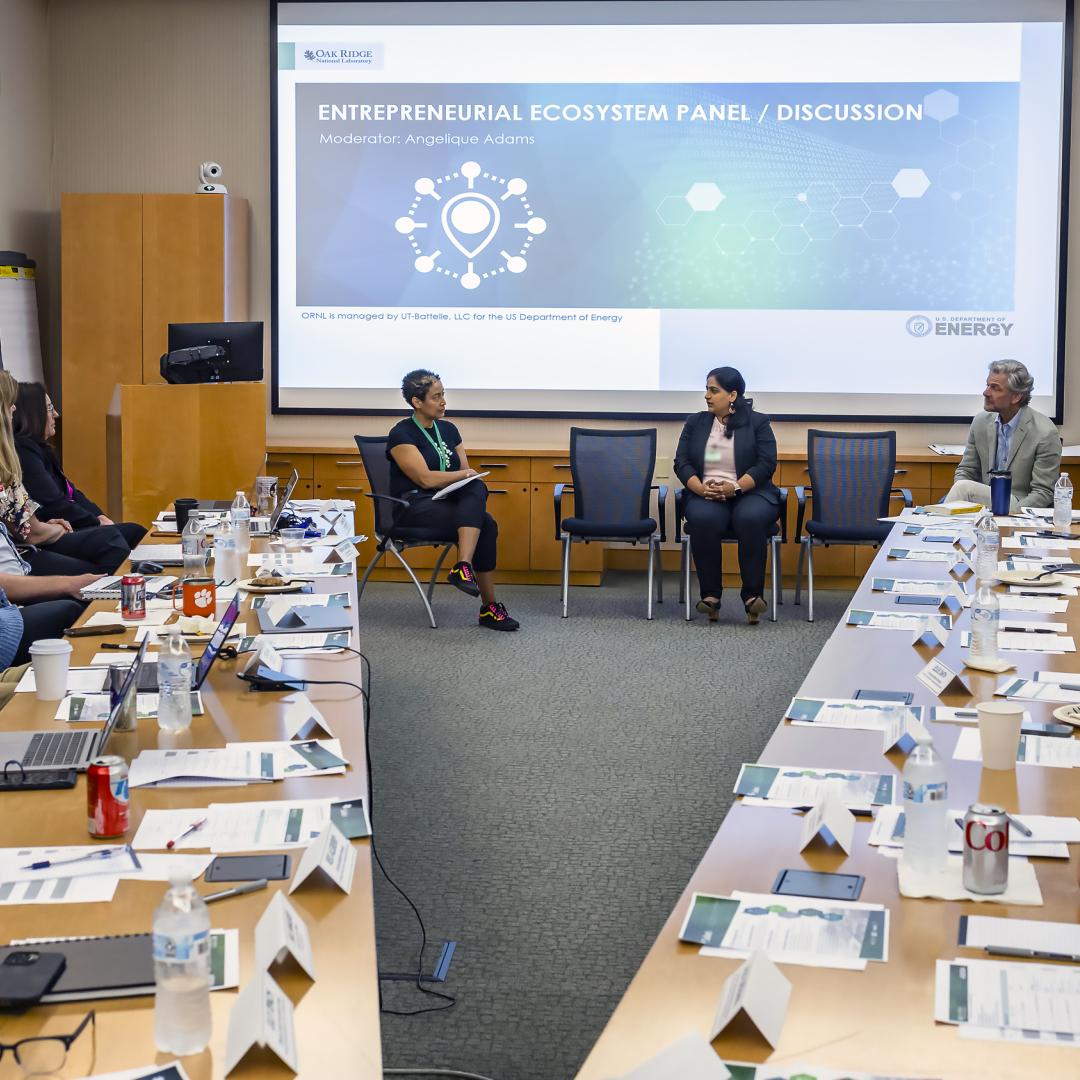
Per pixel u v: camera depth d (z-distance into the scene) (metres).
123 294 7.61
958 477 6.57
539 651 5.96
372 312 7.88
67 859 1.91
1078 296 7.62
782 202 7.68
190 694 2.63
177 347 6.50
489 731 4.71
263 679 2.84
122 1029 1.46
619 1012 1.48
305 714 2.51
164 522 5.43
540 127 7.73
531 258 7.80
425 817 3.84
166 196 7.57
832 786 2.19
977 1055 1.40
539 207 7.77
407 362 7.89
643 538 6.81
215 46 7.87
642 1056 1.40
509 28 7.70
